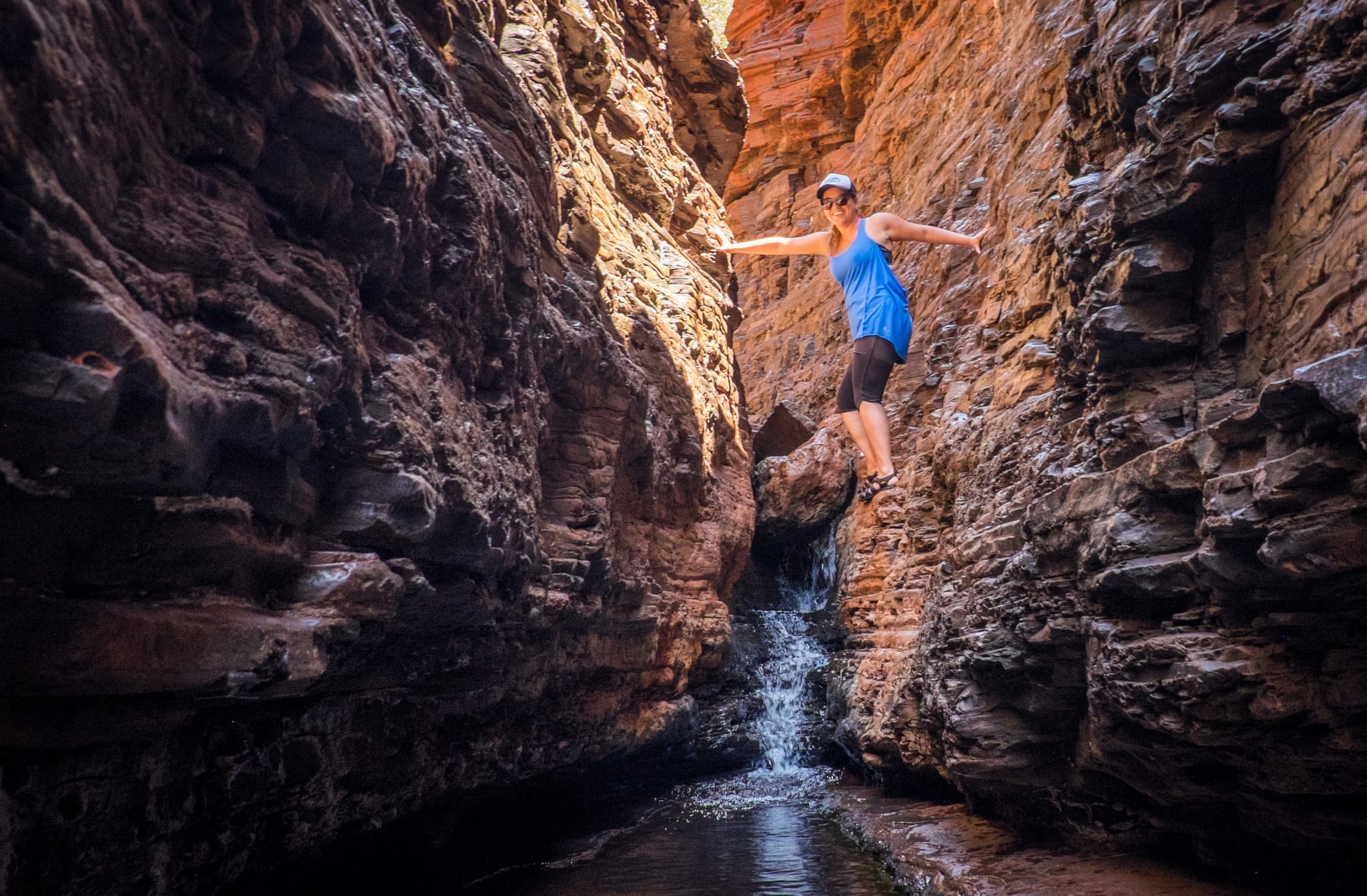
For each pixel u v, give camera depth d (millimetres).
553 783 10141
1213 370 4969
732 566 14172
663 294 11648
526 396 6625
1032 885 6020
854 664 14008
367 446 4293
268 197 3703
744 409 15211
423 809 7293
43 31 2254
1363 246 3633
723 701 14273
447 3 5961
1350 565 3500
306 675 3889
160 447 2814
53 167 2408
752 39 26953
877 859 8422
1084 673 6094
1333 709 4020
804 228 23891
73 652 2977
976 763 7207
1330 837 4664
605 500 8484
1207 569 4309
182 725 3984
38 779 3295
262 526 3789
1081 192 5895
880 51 22750
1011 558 6957
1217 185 4680
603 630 9516
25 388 2406
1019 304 9609
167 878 4258
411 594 4812
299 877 5949
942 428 11438
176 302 3031
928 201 16344
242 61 3207
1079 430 6215
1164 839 6281
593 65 9953
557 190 8109
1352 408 3248
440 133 4945
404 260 4688
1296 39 4168
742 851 8969
